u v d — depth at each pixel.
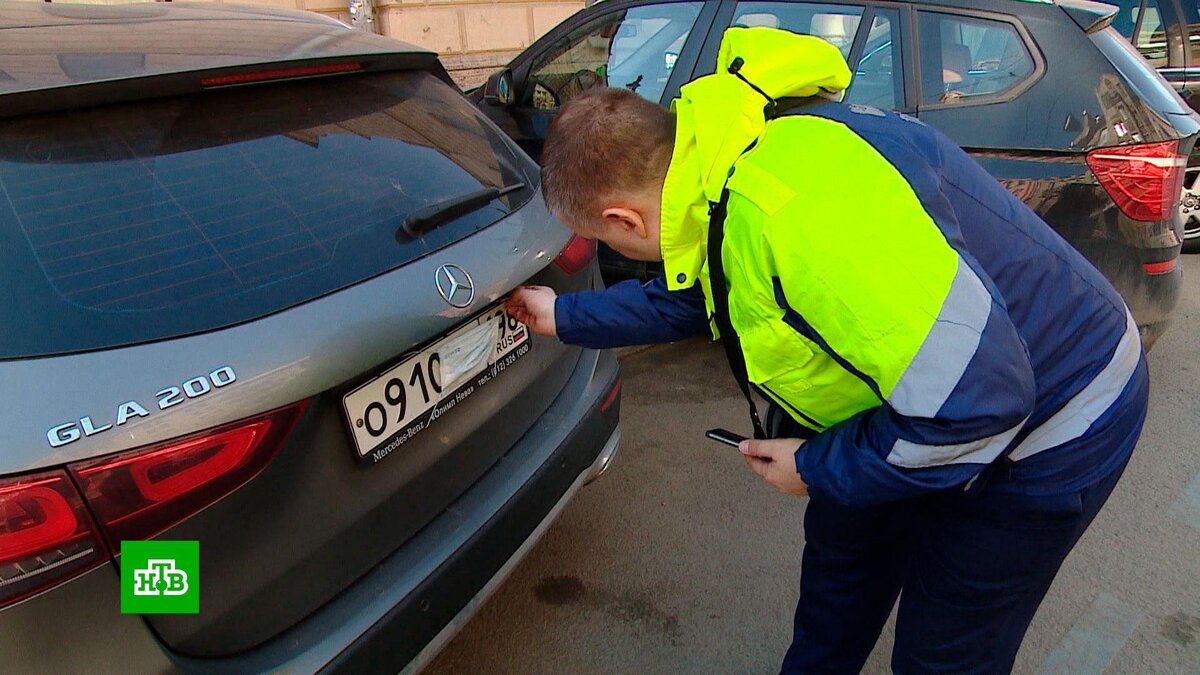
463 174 1.78
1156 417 3.06
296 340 1.24
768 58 1.07
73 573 1.04
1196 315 3.93
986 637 1.37
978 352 0.93
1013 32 2.82
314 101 1.64
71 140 1.29
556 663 2.06
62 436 1.03
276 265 1.32
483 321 1.62
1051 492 1.21
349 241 1.43
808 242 0.93
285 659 1.28
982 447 1.01
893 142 1.04
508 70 4.05
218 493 1.14
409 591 1.43
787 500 2.67
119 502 1.06
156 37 1.56
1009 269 1.12
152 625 1.13
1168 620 2.13
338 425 1.31
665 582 2.32
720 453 2.95
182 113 1.43
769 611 2.21
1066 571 2.31
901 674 1.49
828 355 1.02
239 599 1.21
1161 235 2.79
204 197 1.35
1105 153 2.69
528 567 2.38
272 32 1.74
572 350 2.03
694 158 1.06
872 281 0.92
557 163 1.15
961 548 1.29
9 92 1.23
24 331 1.09
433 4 7.58
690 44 3.47
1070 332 1.18
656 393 3.40
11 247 1.15
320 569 1.32
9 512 0.99
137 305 1.18
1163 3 4.20
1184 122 2.79
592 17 3.82
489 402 1.68
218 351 1.17
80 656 1.07
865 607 1.68
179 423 1.10
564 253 1.88
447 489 1.58
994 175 2.83
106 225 1.24
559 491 1.84
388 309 1.37
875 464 1.05
